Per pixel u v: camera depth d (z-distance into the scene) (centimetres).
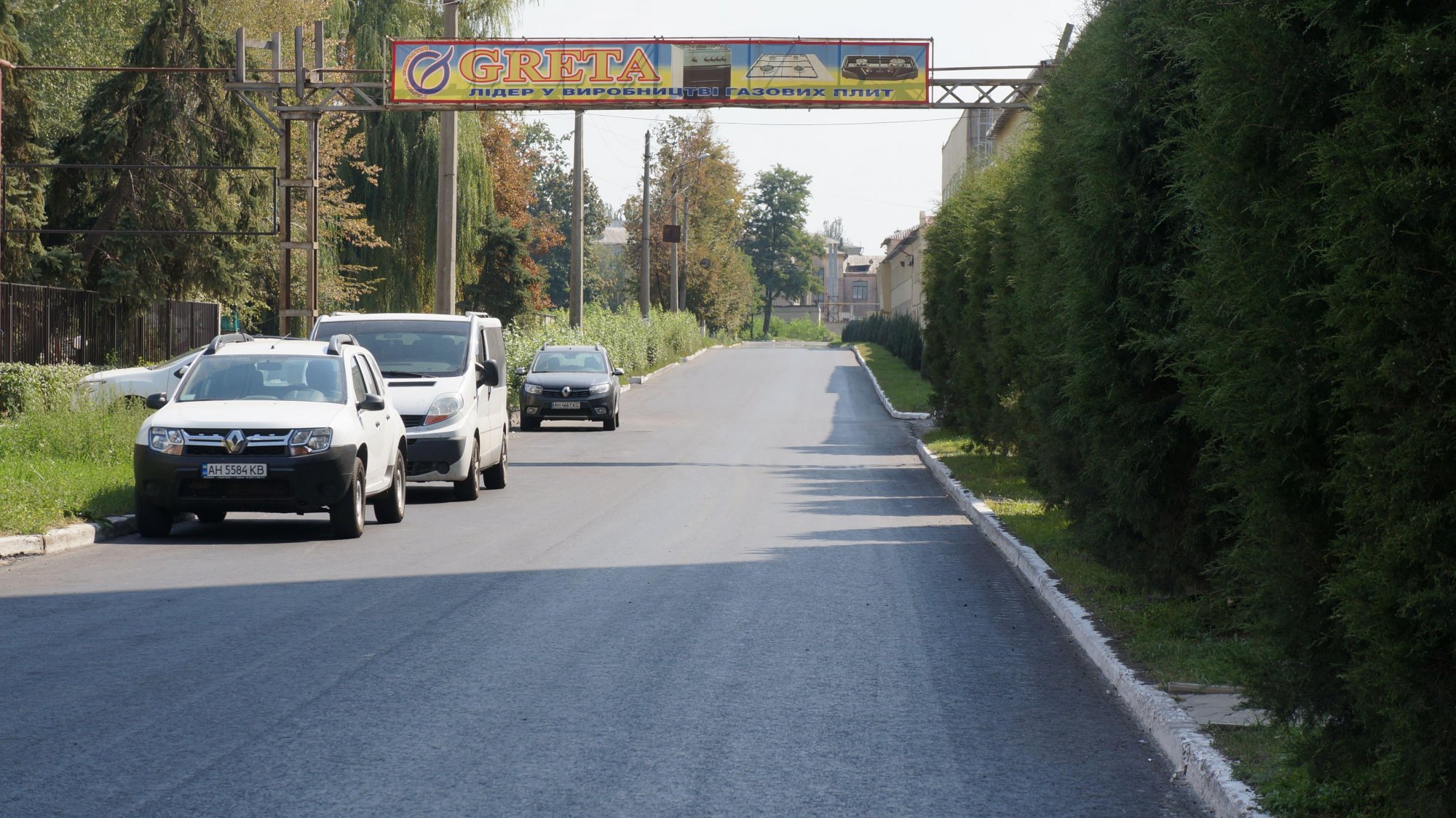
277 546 2202
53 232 5353
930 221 5203
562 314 8281
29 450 2933
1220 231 929
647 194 10919
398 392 2920
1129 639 1395
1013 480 3275
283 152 4734
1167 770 991
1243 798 859
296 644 1394
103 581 1809
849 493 3253
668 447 4762
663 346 10869
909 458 4378
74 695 1164
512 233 10850
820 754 1012
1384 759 740
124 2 7119
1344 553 779
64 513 2286
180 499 2225
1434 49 711
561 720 1098
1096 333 1586
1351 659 807
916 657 1374
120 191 5888
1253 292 862
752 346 16325
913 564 2048
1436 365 700
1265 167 920
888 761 998
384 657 1333
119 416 3250
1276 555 871
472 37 7338
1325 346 790
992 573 1964
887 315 16625
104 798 884
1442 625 688
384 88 4534
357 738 1036
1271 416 848
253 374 2442
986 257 3806
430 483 3462
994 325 3294
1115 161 1582
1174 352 1443
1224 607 1398
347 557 2064
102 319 4931
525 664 1309
